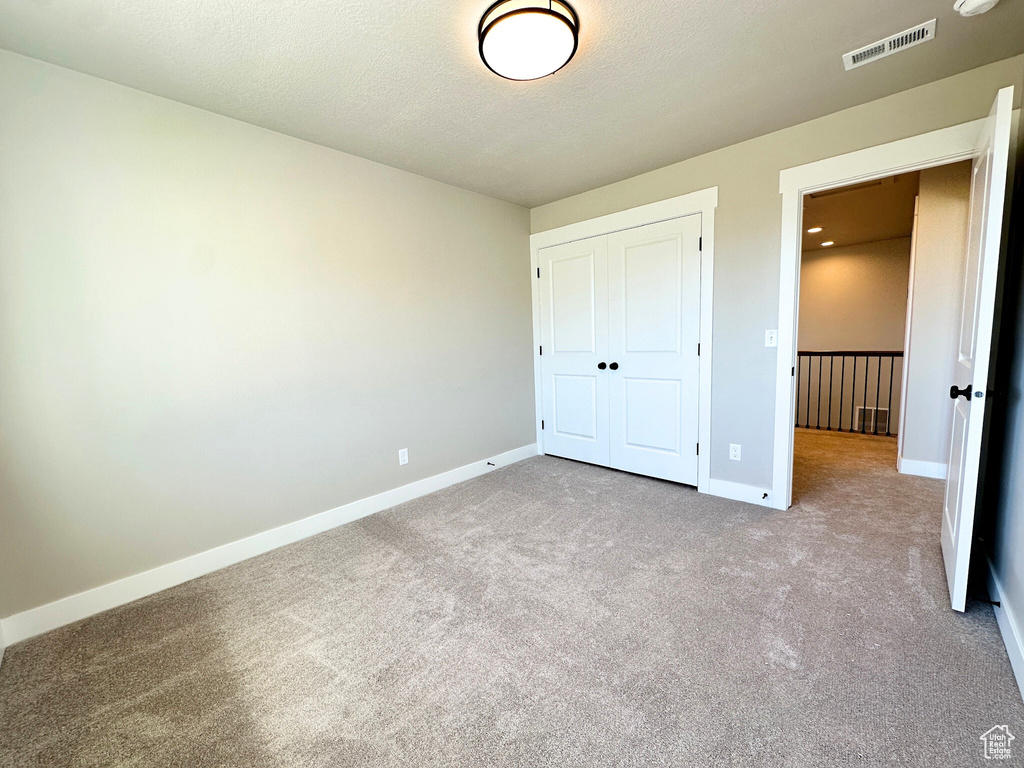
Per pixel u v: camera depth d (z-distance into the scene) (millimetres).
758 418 2734
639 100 2100
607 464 3627
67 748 1247
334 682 1460
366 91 1954
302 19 1492
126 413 1938
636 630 1655
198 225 2098
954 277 3047
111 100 1847
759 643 1559
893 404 5805
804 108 2240
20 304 1685
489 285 3572
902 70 1927
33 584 1752
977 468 1584
